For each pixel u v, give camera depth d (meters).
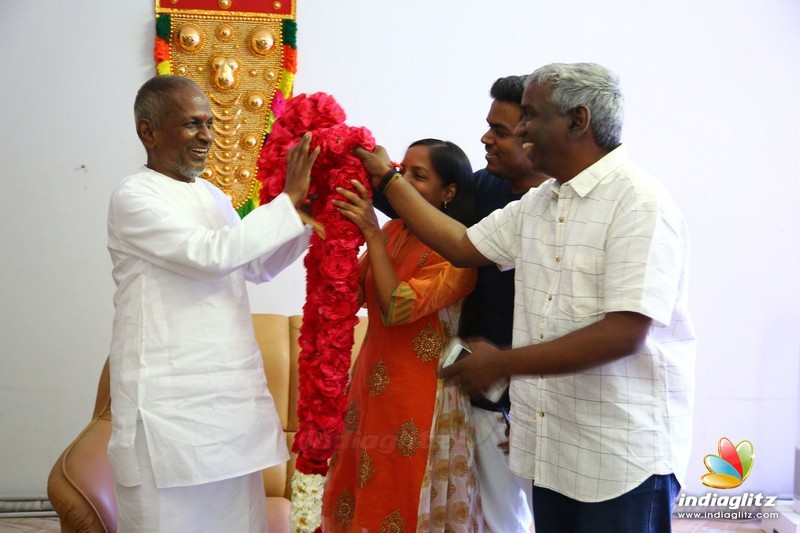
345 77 3.55
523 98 1.83
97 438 2.41
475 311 2.23
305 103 1.99
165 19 3.36
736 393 3.76
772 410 3.77
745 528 3.58
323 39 3.53
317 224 1.99
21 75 3.36
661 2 3.68
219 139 3.46
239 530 2.03
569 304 1.77
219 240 1.85
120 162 3.44
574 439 1.80
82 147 3.41
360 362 2.23
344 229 1.97
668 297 1.65
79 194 3.42
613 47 3.67
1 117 3.36
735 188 3.73
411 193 2.00
